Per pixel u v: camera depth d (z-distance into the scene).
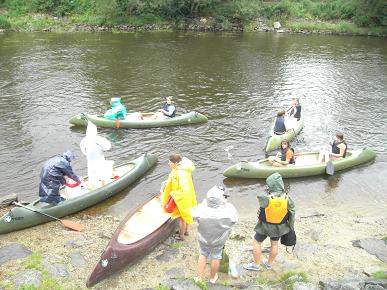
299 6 35.94
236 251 7.30
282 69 21.80
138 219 7.75
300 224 8.57
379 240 7.66
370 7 33.62
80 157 11.47
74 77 19.23
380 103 16.88
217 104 16.30
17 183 10.05
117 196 9.64
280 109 15.81
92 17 31.95
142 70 20.77
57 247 7.41
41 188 8.37
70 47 25.17
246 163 10.41
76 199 8.74
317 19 35.22
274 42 29.06
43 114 14.70
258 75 20.56
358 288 5.47
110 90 17.62
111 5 31.53
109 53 24.00
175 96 17.14
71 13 32.38
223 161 11.52
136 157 11.66
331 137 13.35
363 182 10.59
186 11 33.75
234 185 10.28
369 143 13.05
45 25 30.75
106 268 6.25
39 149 11.91
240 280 6.31
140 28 32.19
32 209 8.14
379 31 33.19
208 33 31.67
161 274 6.57
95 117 13.39
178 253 7.20
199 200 9.59
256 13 33.81
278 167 10.55
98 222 8.49
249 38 30.23
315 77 20.45
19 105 15.51
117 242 6.58
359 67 22.56
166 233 7.54
